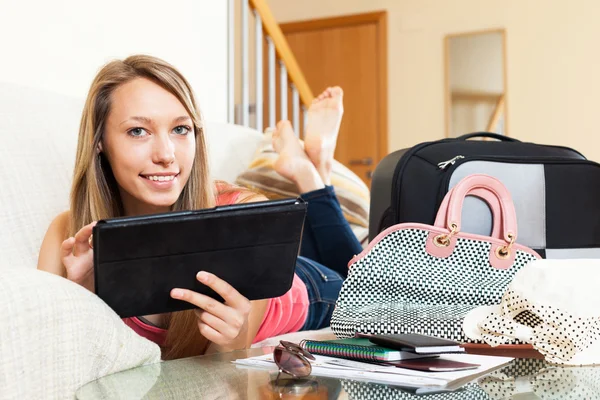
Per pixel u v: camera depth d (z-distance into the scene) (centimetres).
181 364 102
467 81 606
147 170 126
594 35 568
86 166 131
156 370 97
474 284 122
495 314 109
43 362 85
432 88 618
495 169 137
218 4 288
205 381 88
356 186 250
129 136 126
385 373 85
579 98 572
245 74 327
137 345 98
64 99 176
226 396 79
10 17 195
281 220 104
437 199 137
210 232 100
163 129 127
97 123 130
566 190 141
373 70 643
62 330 87
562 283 101
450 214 125
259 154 233
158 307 105
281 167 214
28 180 151
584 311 99
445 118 613
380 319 113
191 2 272
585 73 571
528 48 588
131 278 99
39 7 205
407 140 627
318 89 666
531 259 127
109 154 129
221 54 290
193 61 274
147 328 129
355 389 79
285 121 223
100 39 229
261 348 116
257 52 339
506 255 126
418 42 624
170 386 86
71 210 134
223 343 111
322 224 205
